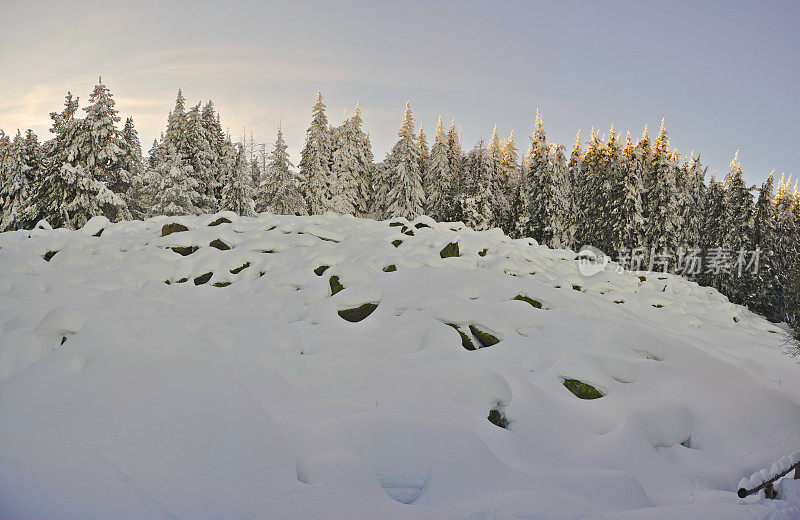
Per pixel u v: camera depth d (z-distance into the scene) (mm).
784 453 6570
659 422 7234
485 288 10828
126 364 5367
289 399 5996
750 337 14578
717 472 6363
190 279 11586
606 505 5039
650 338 9523
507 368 7879
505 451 5961
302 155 44469
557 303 10695
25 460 3850
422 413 6223
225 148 41156
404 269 11461
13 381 5031
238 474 4230
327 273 10766
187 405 4797
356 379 6934
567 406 7398
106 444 4195
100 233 15516
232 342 7453
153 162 47531
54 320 6605
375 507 4203
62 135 28734
